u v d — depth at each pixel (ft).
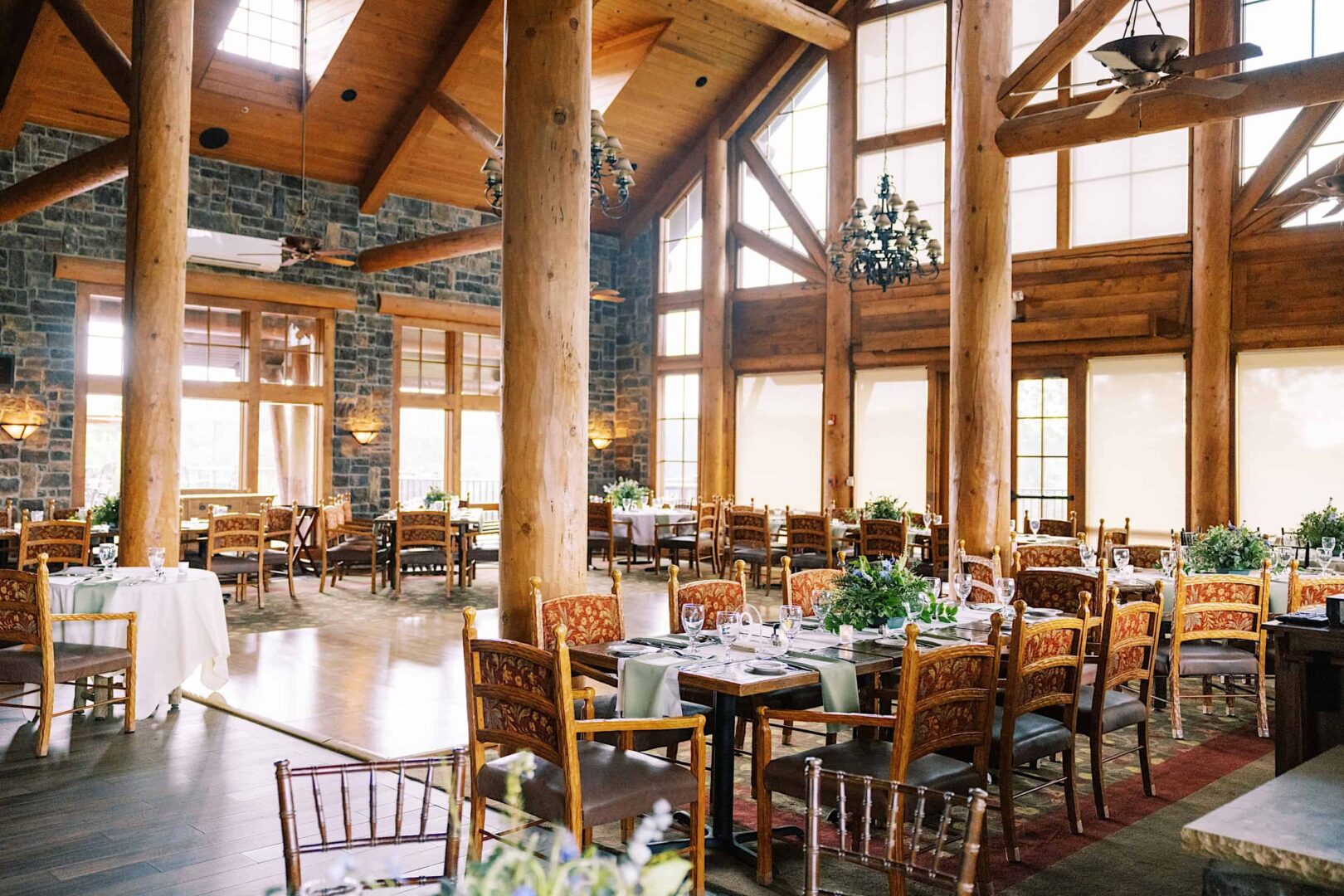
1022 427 37.50
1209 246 33.27
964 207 22.33
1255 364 33.09
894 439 41.14
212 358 39.22
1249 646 18.80
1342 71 17.80
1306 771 8.32
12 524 30.94
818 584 16.89
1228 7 32.50
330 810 13.38
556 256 15.99
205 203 38.45
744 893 11.10
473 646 10.65
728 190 46.11
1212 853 6.85
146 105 22.35
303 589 34.99
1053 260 36.76
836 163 42.14
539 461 15.92
